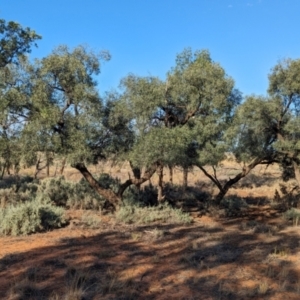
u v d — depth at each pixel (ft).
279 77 45.19
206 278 22.24
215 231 35.81
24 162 36.47
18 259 25.21
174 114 43.24
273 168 131.23
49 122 34.22
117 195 44.86
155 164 43.52
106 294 19.52
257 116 44.27
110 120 40.22
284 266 24.56
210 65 40.40
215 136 42.27
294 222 41.19
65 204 49.39
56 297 18.48
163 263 24.99
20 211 33.94
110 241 30.63
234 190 79.00
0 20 37.37
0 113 33.81
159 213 42.16
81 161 38.06
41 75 37.09
